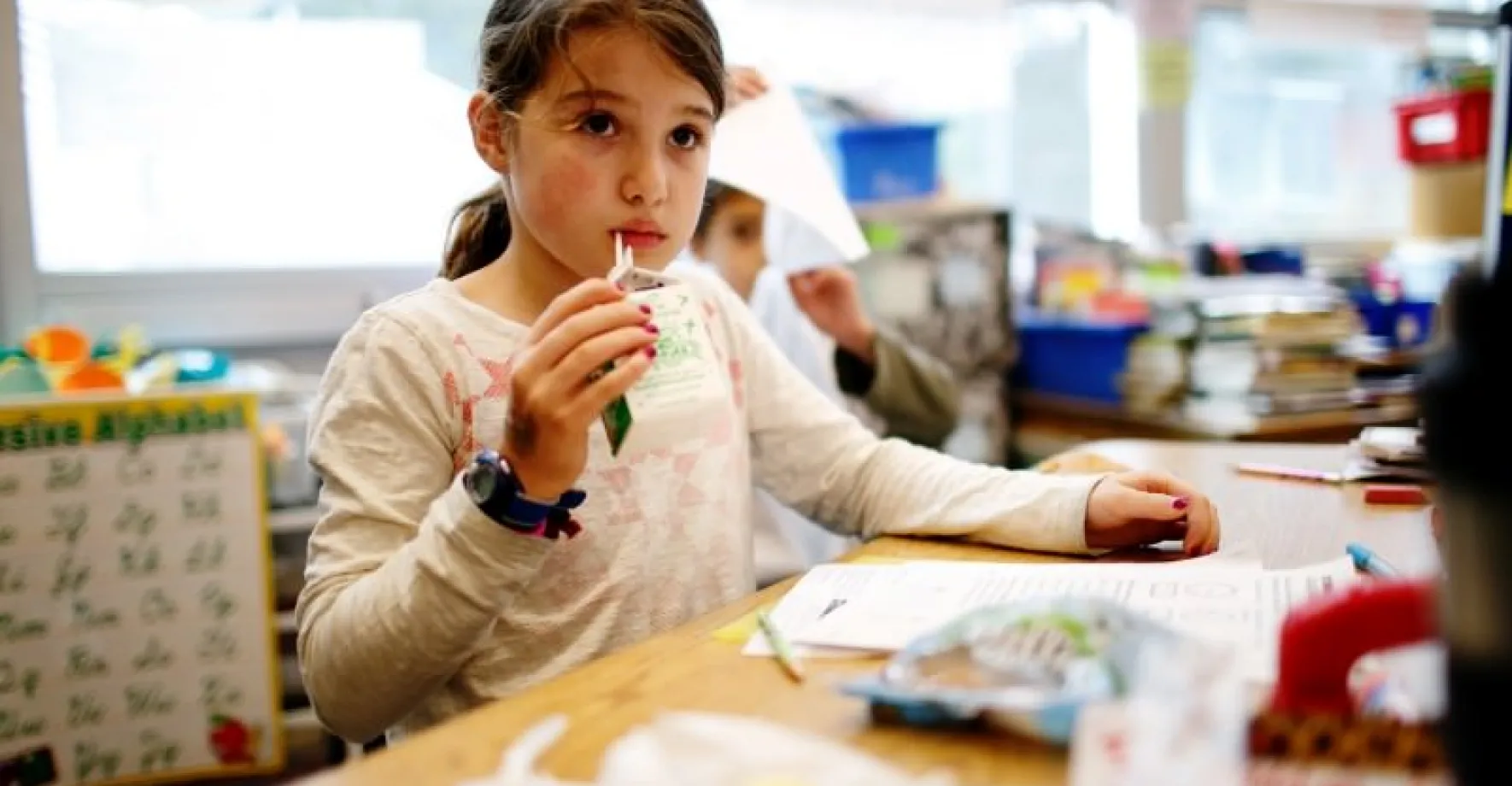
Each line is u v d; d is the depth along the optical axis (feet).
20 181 7.17
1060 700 1.78
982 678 1.89
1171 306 8.49
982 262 8.45
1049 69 10.11
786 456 3.83
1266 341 7.95
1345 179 11.43
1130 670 1.81
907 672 1.95
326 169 7.97
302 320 7.90
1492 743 1.32
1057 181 10.30
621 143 3.05
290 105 7.84
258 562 6.12
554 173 3.06
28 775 5.80
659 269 3.17
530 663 3.14
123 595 5.93
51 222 7.38
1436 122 9.04
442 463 3.16
